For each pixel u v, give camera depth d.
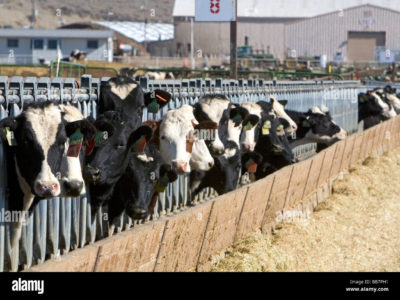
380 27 62.44
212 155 11.00
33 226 8.25
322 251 12.66
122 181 9.55
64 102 8.97
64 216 8.83
